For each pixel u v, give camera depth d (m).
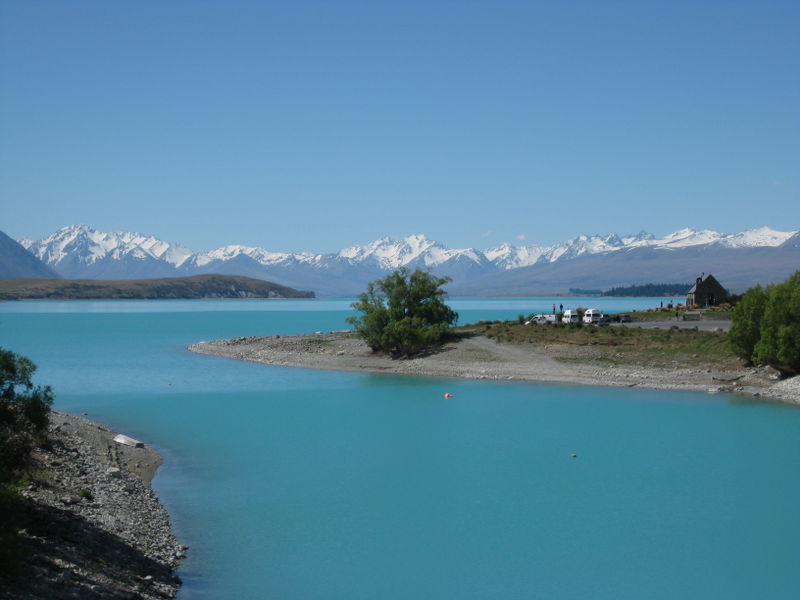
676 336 100.38
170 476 47.47
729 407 72.12
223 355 127.00
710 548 36.38
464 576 33.03
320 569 33.25
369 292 113.56
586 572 33.53
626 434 60.75
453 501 43.16
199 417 68.38
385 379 94.31
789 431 61.47
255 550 35.06
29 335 182.00
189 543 35.59
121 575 28.75
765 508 42.03
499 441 58.69
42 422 32.97
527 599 30.84
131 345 151.12
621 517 40.62
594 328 111.62
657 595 31.41
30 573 25.56
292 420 67.06
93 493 38.78
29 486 35.41
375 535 37.62
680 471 49.81
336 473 49.06
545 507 42.28
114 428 62.78
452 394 81.56
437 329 108.19
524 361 98.50
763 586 32.31
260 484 45.94
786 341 79.50
